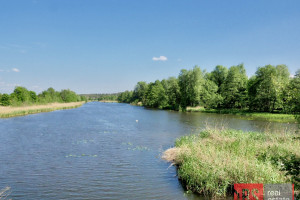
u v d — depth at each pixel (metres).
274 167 9.66
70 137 22.03
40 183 10.58
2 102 54.91
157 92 88.94
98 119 39.66
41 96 83.81
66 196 9.21
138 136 22.97
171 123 34.34
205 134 17.30
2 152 16.05
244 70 80.81
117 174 11.83
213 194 9.03
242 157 10.63
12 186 10.21
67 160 14.35
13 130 25.66
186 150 13.16
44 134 23.44
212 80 81.75
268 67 58.75
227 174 9.41
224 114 53.75
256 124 33.69
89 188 10.03
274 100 52.97
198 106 68.81
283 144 13.02
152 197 9.09
